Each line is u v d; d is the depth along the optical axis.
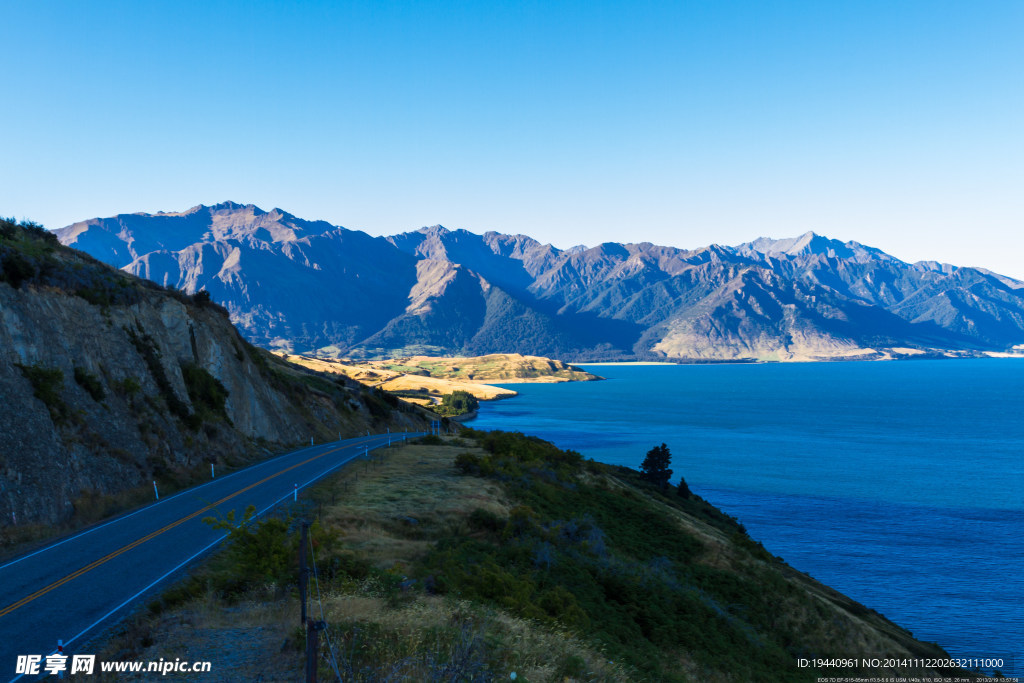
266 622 14.62
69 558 21.66
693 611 28.58
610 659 16.61
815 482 118.88
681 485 84.00
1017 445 170.75
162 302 51.97
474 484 38.78
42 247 44.22
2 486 24.91
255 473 41.72
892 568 70.88
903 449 163.12
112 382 38.66
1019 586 65.50
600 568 28.42
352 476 40.00
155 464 36.31
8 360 30.55
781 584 40.47
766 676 25.00
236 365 58.94
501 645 13.11
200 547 22.86
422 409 151.38
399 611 14.76
